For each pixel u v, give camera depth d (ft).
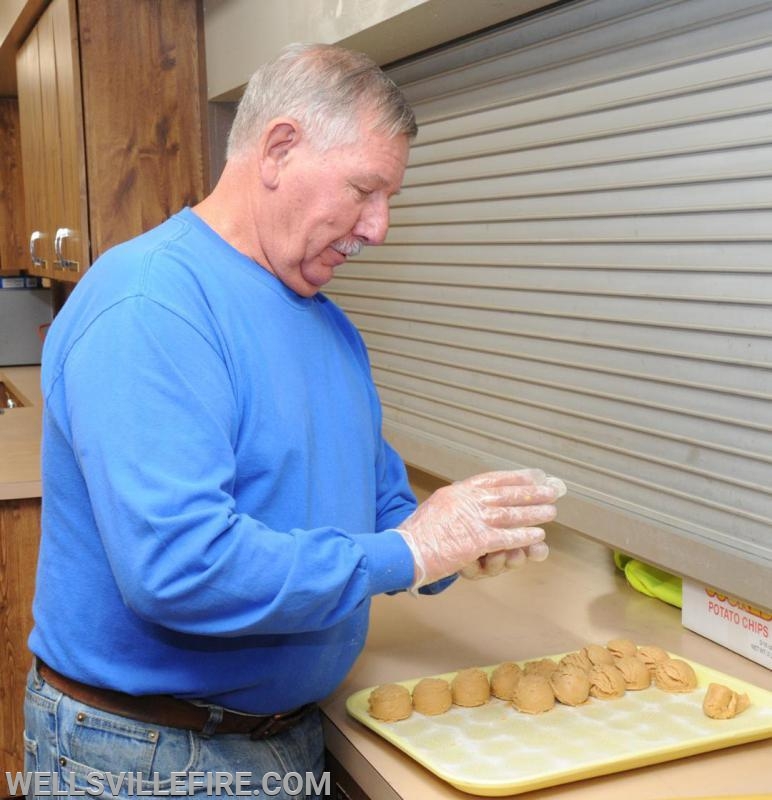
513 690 4.24
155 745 3.76
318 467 3.95
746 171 4.43
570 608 5.49
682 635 5.06
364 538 3.62
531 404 6.11
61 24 9.27
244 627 3.29
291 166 3.67
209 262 3.74
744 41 4.37
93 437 3.27
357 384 4.33
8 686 8.34
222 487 3.37
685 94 4.74
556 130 5.66
